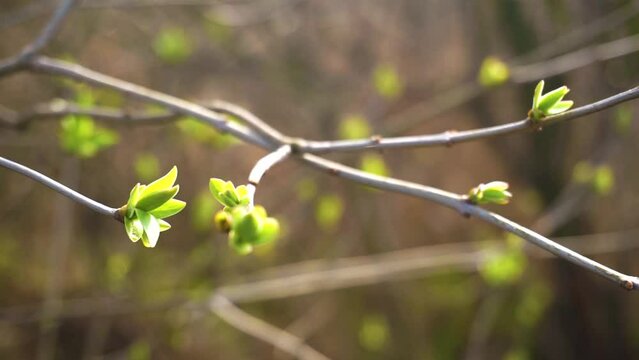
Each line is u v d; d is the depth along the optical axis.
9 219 1.05
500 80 0.70
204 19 1.05
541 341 1.15
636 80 1.00
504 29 1.08
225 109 0.50
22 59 0.53
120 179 1.05
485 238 1.16
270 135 0.48
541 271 1.14
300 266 1.03
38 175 0.35
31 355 1.01
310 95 1.15
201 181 1.10
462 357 1.14
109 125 0.79
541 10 1.05
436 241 1.17
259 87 1.14
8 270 1.05
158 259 1.06
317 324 1.10
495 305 1.06
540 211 1.14
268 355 1.09
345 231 1.13
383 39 1.16
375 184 0.43
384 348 1.13
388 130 0.92
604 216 1.11
